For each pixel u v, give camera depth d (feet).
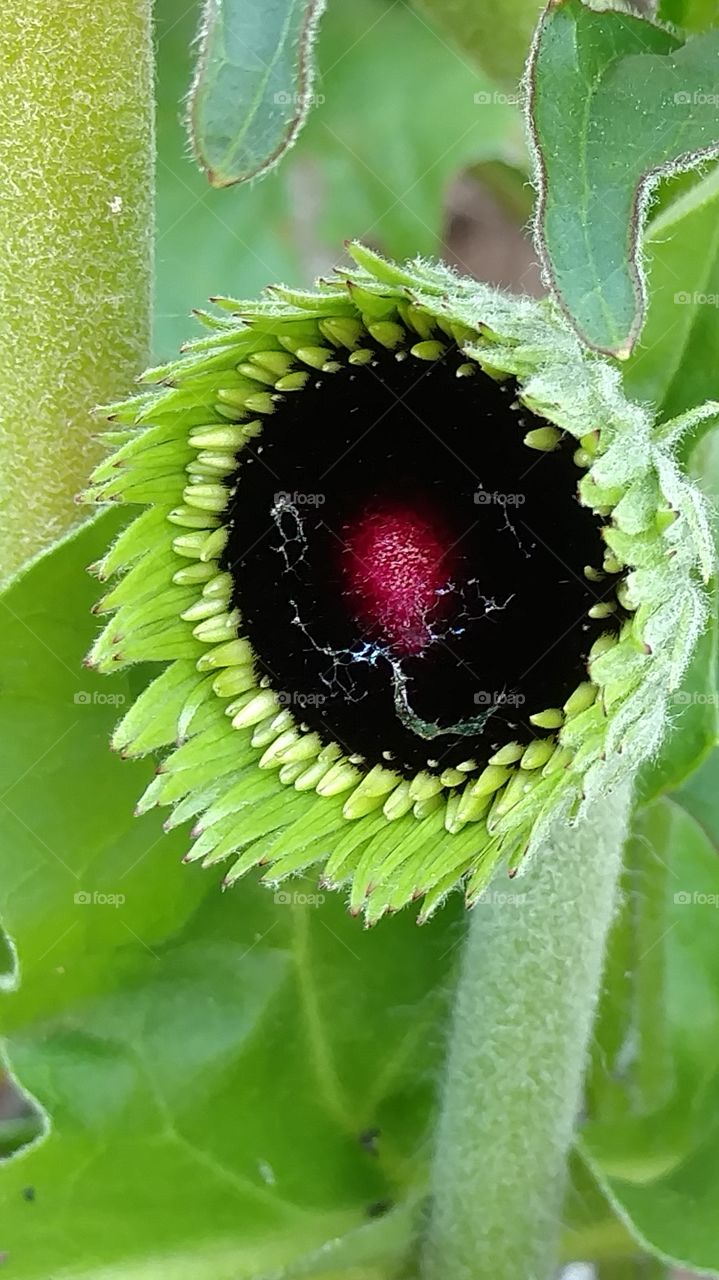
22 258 0.27
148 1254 0.30
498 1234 0.31
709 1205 0.31
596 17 0.22
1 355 0.28
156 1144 0.31
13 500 0.28
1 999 0.31
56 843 0.30
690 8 0.26
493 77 0.31
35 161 0.27
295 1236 0.32
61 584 0.28
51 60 0.26
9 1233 0.30
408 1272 0.32
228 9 0.23
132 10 0.27
